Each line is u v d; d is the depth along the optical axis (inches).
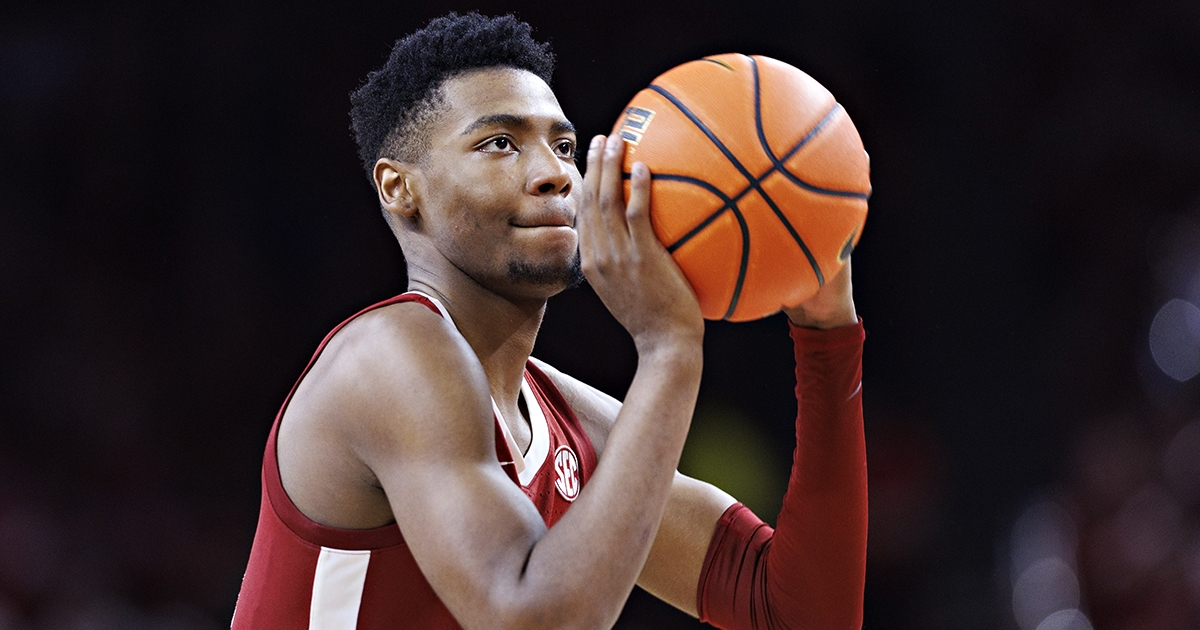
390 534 173.0
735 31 854.5
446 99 185.2
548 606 149.7
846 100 871.1
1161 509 697.0
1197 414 762.2
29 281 781.9
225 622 731.4
